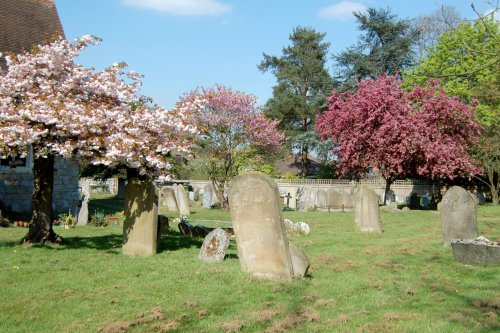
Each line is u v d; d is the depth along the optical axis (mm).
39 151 10211
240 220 8516
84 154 10148
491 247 9664
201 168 35156
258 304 6746
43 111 9562
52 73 10914
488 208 28109
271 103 54156
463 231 12312
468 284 8266
